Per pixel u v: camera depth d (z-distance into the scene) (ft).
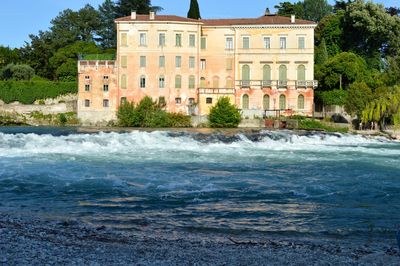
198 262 47.98
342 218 72.08
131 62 325.42
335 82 339.36
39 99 338.54
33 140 171.63
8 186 94.94
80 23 491.72
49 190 91.35
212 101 326.24
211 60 333.21
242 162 136.05
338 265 48.16
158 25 325.01
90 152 153.48
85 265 45.75
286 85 325.01
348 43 411.13
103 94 323.98
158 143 180.14
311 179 107.14
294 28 327.67
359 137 223.10
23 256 47.78
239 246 54.95
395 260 50.16
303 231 64.34
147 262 47.34
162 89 327.06
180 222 68.28
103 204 79.82
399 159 147.74
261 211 75.97
